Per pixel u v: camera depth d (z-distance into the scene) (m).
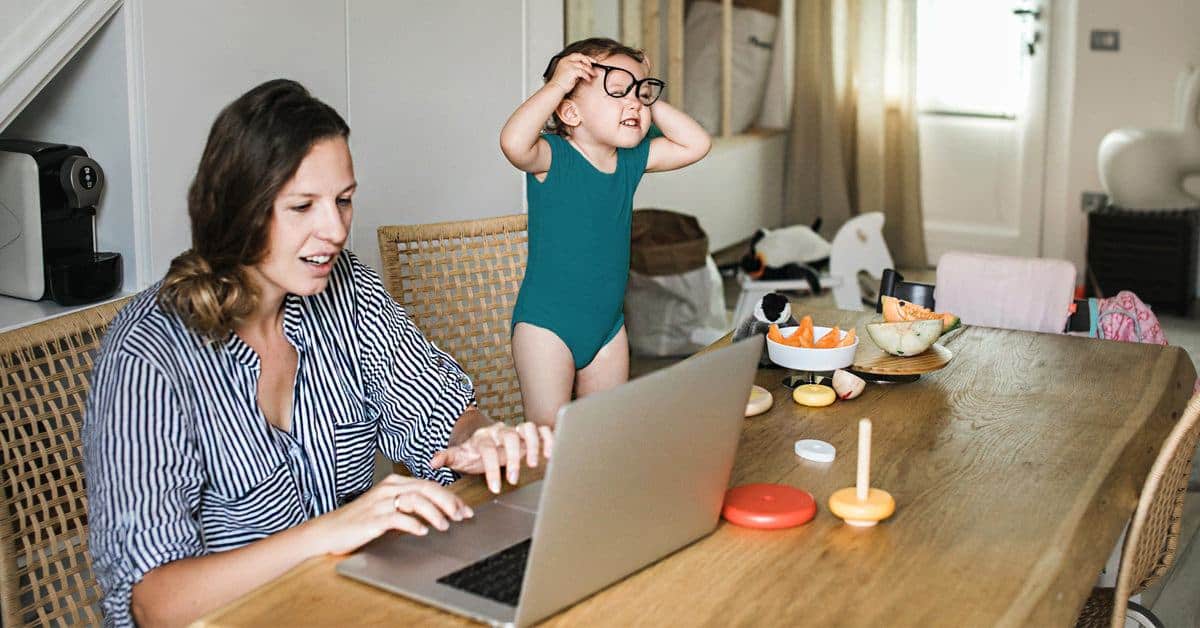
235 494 1.53
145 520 1.39
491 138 3.42
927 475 1.64
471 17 3.29
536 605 1.21
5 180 2.46
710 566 1.36
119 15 2.48
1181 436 1.55
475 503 1.51
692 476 1.36
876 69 5.68
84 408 1.65
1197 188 5.42
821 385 1.98
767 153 5.73
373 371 1.71
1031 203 5.86
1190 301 5.21
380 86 3.08
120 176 2.57
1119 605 1.62
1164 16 5.41
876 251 4.87
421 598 1.26
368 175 3.08
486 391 2.52
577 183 2.41
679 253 4.31
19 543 1.64
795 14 5.70
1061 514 1.52
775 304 2.15
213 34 2.65
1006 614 1.26
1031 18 5.68
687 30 5.32
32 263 2.48
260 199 1.38
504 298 2.53
